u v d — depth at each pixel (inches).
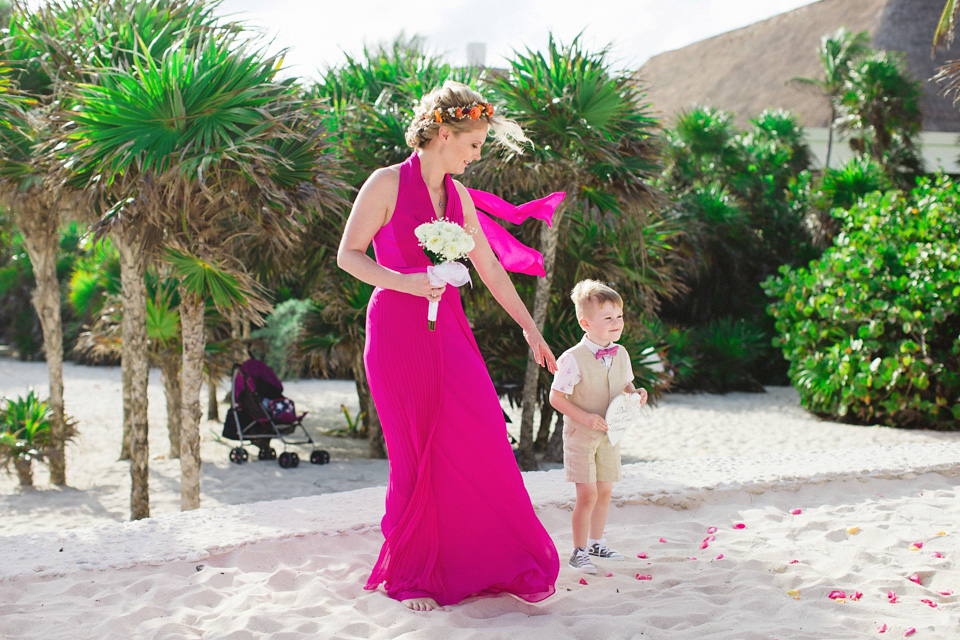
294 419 384.5
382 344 123.5
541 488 185.9
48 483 357.7
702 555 151.3
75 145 234.1
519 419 501.7
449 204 126.0
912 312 446.0
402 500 124.3
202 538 148.8
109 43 270.8
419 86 378.9
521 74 316.8
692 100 1198.9
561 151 324.2
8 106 279.3
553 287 390.6
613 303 139.3
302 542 149.9
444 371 122.3
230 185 244.8
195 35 278.8
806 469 203.2
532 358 354.9
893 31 976.3
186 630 112.2
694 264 670.5
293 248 342.0
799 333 516.7
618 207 332.5
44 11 286.5
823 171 722.8
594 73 304.7
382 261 126.0
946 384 439.8
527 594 123.4
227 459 392.8
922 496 194.7
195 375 260.5
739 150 809.5
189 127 239.5
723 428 479.2
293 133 242.2
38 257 346.9
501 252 153.5
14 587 128.6
